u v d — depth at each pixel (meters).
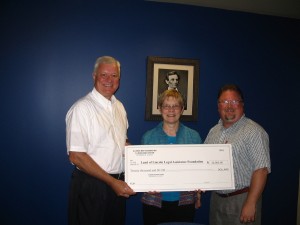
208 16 2.61
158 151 1.73
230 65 2.67
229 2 2.50
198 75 2.56
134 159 1.71
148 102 2.47
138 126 2.51
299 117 2.84
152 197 1.75
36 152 2.32
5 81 2.24
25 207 2.31
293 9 2.62
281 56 2.79
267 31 2.74
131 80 2.46
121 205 1.83
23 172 2.30
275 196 2.81
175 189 1.69
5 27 2.22
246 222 1.53
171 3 2.52
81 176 1.68
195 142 1.84
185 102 2.54
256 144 1.58
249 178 1.65
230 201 1.69
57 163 2.36
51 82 2.32
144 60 2.48
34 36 2.28
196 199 1.89
